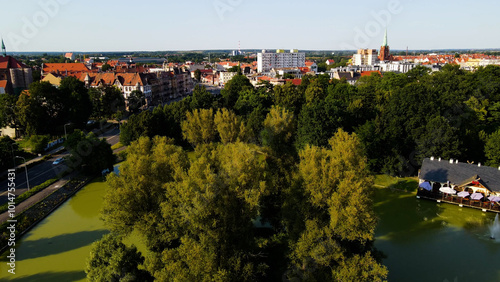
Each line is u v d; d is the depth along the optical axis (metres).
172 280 39.56
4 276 50.69
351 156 53.19
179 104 121.19
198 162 49.91
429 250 56.94
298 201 48.16
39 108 113.50
